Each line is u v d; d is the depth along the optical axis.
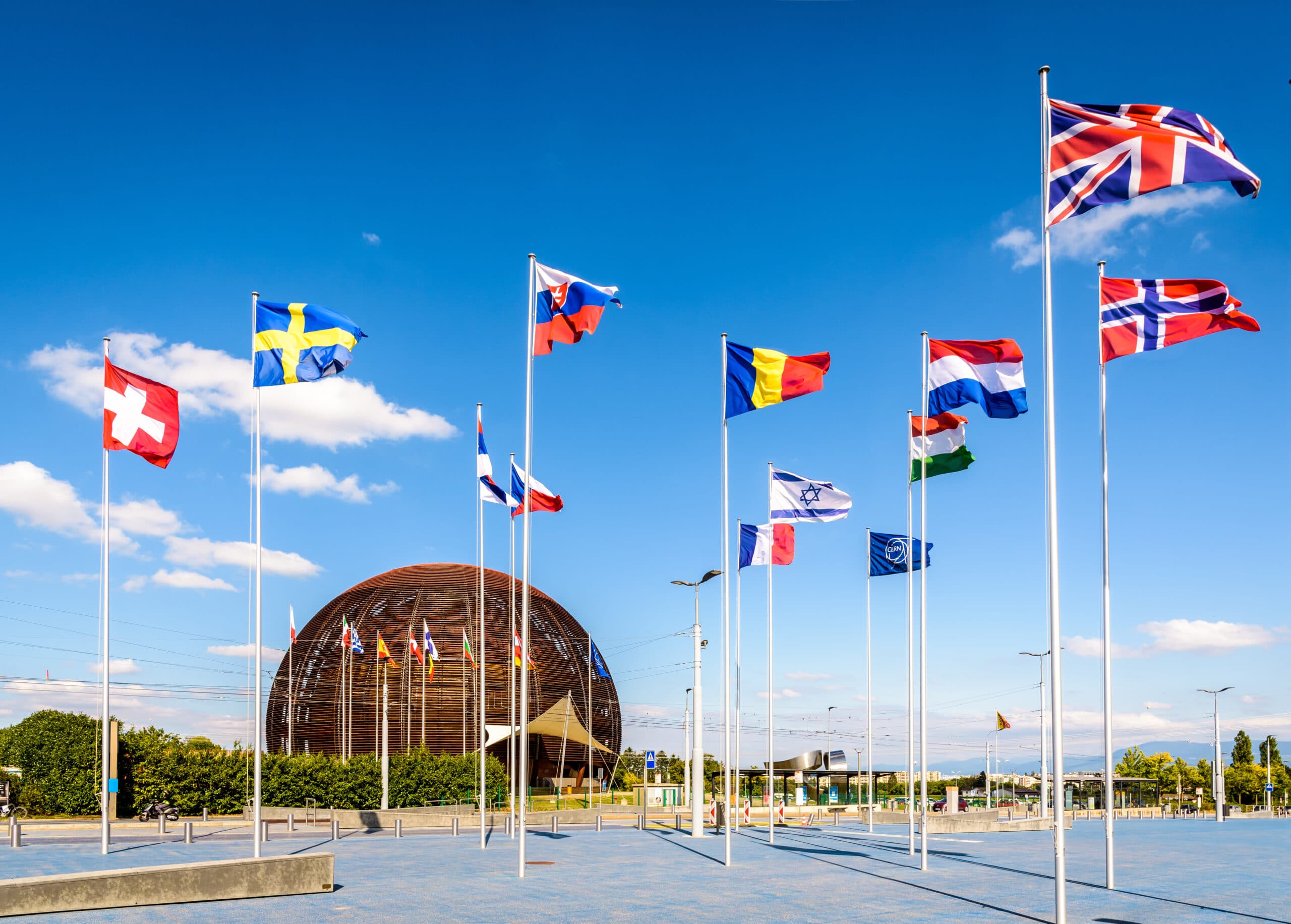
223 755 67.50
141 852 38.84
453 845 45.84
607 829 60.53
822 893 28.42
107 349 34.75
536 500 40.06
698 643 49.78
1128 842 54.09
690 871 34.53
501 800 82.81
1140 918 24.11
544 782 107.94
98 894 23.78
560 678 110.56
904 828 63.00
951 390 31.58
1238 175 22.05
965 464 36.62
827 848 45.00
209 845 42.72
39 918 22.45
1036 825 66.44
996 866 37.06
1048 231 23.14
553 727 101.19
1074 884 31.39
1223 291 28.70
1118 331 29.64
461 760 83.38
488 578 117.62
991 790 123.06
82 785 61.44
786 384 35.50
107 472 35.56
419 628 106.44
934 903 26.52
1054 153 23.25
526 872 33.97
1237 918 24.30
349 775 73.62
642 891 28.81
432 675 75.50
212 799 65.88
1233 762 177.38
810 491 39.41
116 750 57.38
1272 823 86.00
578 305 33.31
